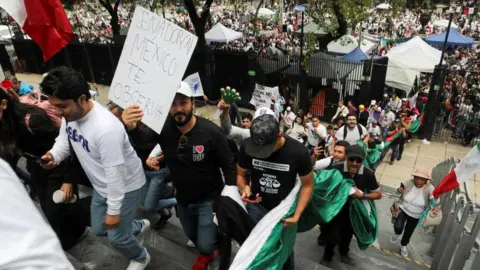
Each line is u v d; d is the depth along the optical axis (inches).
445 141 533.0
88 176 104.0
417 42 672.4
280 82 637.3
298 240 207.3
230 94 124.1
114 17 792.9
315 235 213.0
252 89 648.4
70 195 112.8
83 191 180.5
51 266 35.1
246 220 105.5
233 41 967.0
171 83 98.8
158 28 100.1
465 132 512.7
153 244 148.1
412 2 1518.2
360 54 644.7
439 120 536.7
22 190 40.0
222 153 111.4
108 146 91.9
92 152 94.9
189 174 113.4
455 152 496.1
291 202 107.7
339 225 167.8
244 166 109.9
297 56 638.5
